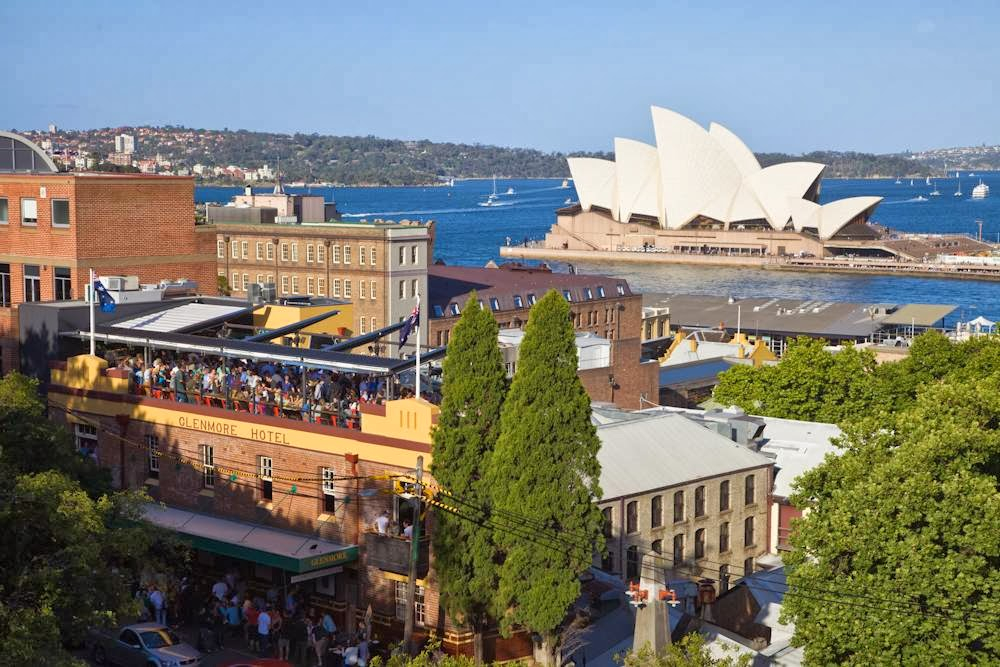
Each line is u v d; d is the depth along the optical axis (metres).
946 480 49.09
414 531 46.97
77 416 64.25
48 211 80.94
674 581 67.38
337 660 51.56
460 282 175.88
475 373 49.66
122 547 43.62
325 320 75.12
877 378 103.56
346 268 163.38
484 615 51.75
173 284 80.00
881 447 54.19
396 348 93.94
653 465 70.69
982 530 47.03
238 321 74.00
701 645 44.81
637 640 48.94
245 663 48.88
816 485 55.28
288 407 58.12
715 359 140.75
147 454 61.97
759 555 75.88
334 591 55.97
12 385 54.47
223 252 174.12
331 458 55.38
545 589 48.50
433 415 52.47
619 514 66.56
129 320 71.25
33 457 50.84
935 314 188.12
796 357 103.31
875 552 48.47
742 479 74.25
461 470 49.62
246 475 58.34
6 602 37.41
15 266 82.94
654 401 114.06
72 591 39.66
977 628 45.91
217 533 56.81
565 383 48.53
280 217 180.62
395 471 53.12
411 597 46.78
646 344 176.38
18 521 39.47
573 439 48.78
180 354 66.12
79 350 69.31
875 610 47.25
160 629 50.50
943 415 54.91
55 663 35.75
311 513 56.25
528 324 48.75
